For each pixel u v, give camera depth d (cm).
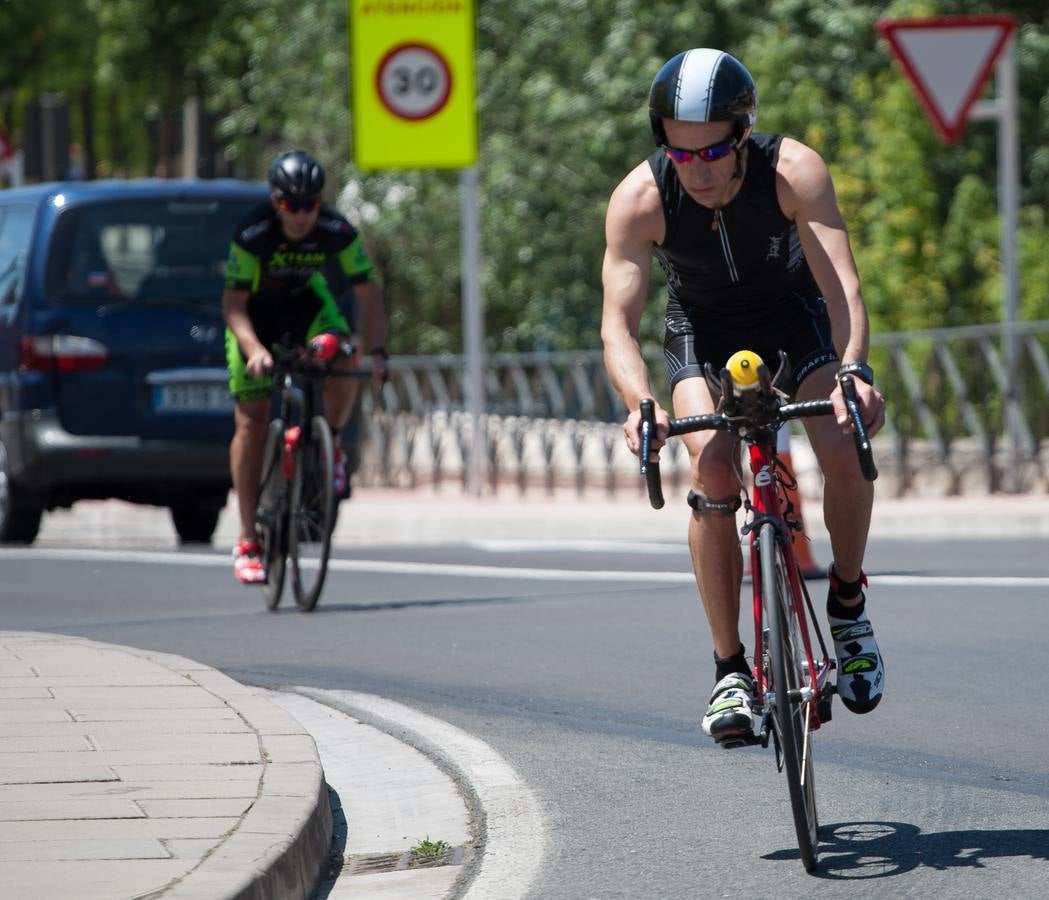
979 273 7150
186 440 4803
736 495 2027
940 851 1950
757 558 1950
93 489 4953
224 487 4994
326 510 3559
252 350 3512
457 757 2425
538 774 2327
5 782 2044
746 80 1981
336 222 3609
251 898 1675
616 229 2073
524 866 1939
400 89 5644
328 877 1934
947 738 2467
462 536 5256
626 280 2067
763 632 1970
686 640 3219
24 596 3975
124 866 1725
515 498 6147
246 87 10462
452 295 10088
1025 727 2519
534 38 8881
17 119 14762
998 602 3531
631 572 4125
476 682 2902
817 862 1923
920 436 5650
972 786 2220
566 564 4322
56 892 1639
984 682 2809
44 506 4944
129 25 12300
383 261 10050
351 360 3625
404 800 2234
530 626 3400
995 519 4988
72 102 14688
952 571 3994
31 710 2433
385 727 2605
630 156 8806
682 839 2025
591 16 8794
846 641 2158
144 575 4278
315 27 9531
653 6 8544
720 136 1977
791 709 1870
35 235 4828
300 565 3631
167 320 4819
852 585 2144
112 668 2756
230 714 2405
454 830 2092
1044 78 8806
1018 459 5506
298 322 3716
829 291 2027
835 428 2073
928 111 5184
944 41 5169
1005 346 5497
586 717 2645
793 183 2041
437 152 5662
